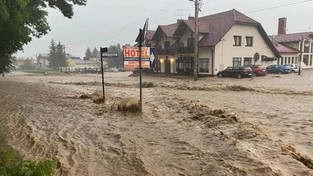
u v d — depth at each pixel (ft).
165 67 159.84
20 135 24.73
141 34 34.63
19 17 39.47
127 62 34.71
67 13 75.15
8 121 30.53
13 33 48.14
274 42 182.70
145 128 26.40
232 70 111.24
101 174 16.19
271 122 29.37
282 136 23.89
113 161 18.16
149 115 32.53
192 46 134.31
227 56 130.00
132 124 28.17
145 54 35.27
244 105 41.55
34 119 31.50
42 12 68.08
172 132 24.68
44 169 10.36
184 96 53.31
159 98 48.78
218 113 31.91
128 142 22.11
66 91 64.13
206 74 129.59
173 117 31.22
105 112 35.09
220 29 130.52
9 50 53.83
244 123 27.12
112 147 21.01
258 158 17.46
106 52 43.19
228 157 17.94
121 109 35.83
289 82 84.58
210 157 18.13
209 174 15.64
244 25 133.90
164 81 99.86
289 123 28.86
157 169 16.65
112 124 28.43
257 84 79.10
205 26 136.98
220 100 47.42
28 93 59.67
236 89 66.08
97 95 52.21
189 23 137.08
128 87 76.02
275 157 17.61
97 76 157.07
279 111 36.11
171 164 17.30
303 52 177.88
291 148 19.86
